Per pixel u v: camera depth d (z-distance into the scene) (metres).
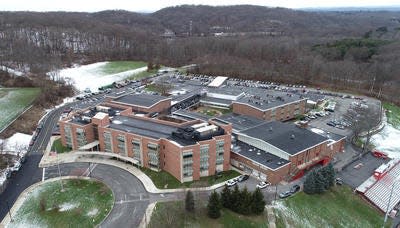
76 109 161.00
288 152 108.38
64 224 86.00
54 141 133.75
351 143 139.25
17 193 99.69
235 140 124.00
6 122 147.75
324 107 182.50
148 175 108.62
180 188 101.38
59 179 106.62
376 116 160.12
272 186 103.75
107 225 85.00
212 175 109.69
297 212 93.50
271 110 155.62
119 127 119.31
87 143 122.94
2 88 198.62
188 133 108.44
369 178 114.38
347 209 99.38
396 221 98.69
